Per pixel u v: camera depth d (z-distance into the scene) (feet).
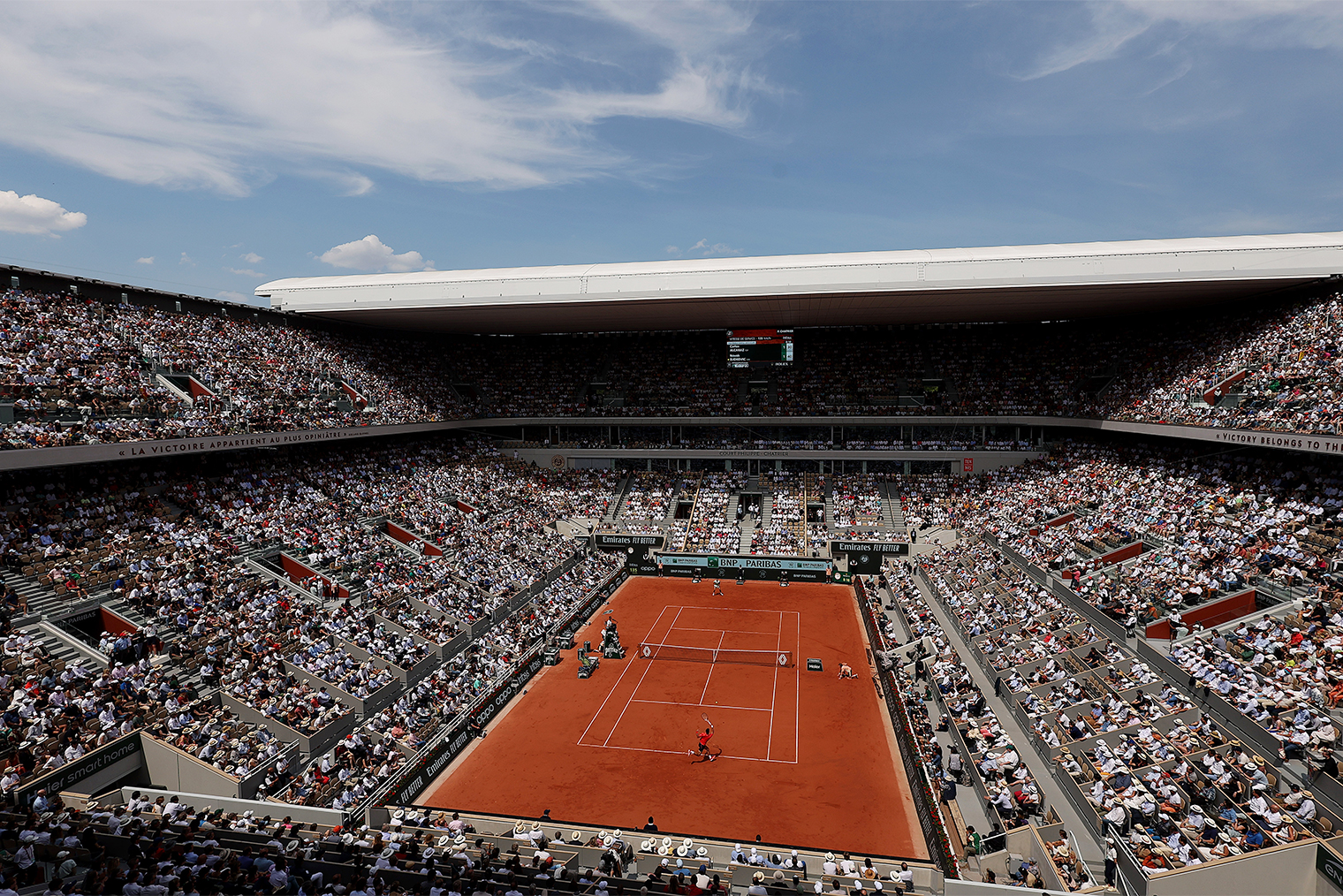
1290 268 157.69
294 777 91.50
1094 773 83.25
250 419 156.97
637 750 107.76
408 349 253.24
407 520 179.63
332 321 227.81
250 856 62.08
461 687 120.26
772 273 193.36
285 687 106.22
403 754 99.09
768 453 241.14
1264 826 68.74
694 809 91.61
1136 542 144.46
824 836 85.71
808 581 206.49
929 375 245.04
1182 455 174.29
